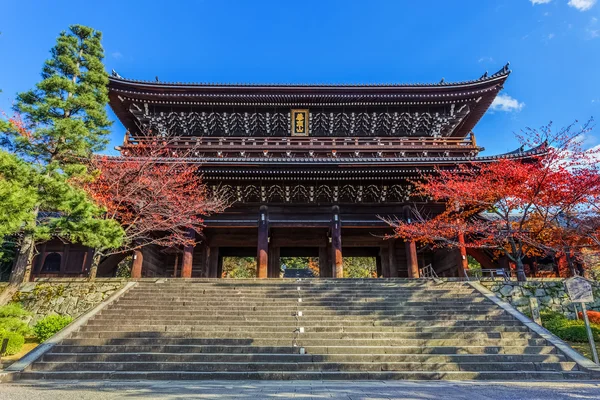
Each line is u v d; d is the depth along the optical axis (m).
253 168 23.55
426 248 28.45
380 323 14.29
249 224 25.17
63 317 16.78
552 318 16.69
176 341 12.82
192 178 23.52
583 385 9.62
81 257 26.20
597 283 18.98
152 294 17.38
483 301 16.69
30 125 17.12
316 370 11.30
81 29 19.36
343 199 25.88
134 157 22.91
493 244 22.70
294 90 29.22
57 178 15.48
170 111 30.17
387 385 9.66
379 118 31.31
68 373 10.89
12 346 13.35
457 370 11.41
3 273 28.03
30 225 14.79
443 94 29.55
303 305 16.09
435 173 23.95
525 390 8.86
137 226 22.95
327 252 29.02
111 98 29.38
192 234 24.34
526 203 19.95
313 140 30.52
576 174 19.06
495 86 29.30
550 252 22.78
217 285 18.55
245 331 13.49
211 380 10.59
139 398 7.83
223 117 30.62
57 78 17.17
